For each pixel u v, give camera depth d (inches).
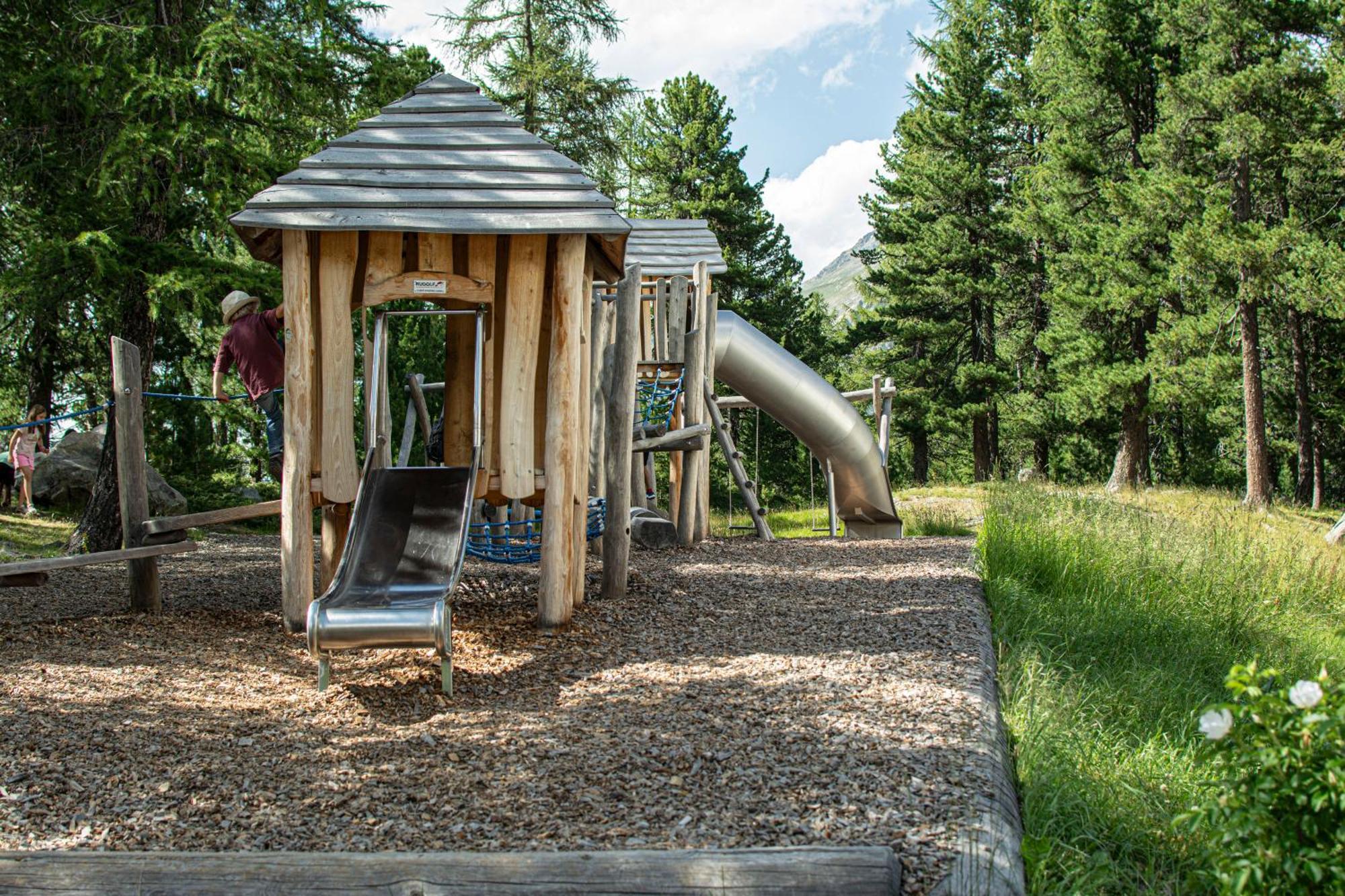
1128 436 1176.2
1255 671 128.4
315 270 290.7
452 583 240.4
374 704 227.6
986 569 383.6
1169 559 393.4
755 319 1537.9
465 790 172.9
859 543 498.9
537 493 302.8
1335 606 402.9
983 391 1437.0
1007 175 1434.5
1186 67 1045.2
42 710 215.8
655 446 469.7
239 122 493.4
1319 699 119.8
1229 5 963.3
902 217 1455.5
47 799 170.9
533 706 222.8
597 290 530.0
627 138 1190.3
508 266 292.8
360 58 514.3
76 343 698.8
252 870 131.3
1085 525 415.5
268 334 333.4
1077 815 169.8
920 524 614.9
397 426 722.2
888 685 222.5
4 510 661.3
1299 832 120.4
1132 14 1108.5
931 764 172.7
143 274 458.6
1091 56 1102.4
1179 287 1046.4
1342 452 1414.9
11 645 271.9
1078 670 285.7
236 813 165.5
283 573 291.3
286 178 285.3
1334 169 959.6
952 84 1427.2
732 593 344.5
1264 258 927.7
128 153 433.1
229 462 869.2
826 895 127.0
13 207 520.1
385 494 283.0
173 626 298.8
